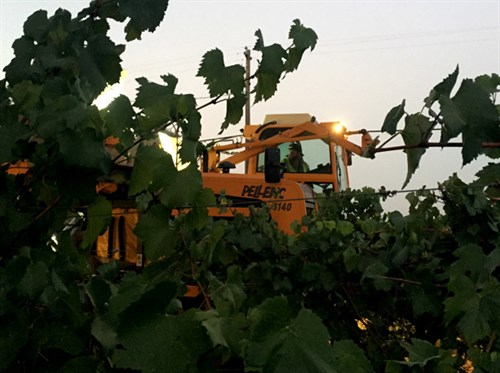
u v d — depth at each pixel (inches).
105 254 222.1
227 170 375.9
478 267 83.8
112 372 54.0
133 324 46.9
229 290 66.7
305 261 171.9
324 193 322.0
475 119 48.1
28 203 59.9
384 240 164.6
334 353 44.3
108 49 57.2
